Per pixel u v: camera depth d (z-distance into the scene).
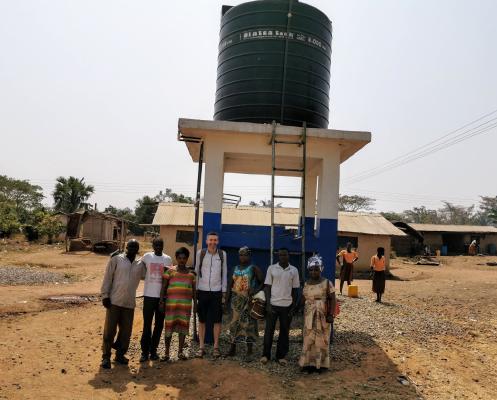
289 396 5.24
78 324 8.99
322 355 6.10
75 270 20.17
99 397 5.14
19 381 5.55
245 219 24.80
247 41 8.05
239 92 8.00
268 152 7.68
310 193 9.95
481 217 78.69
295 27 7.99
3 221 39.00
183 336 6.41
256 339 6.57
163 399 5.14
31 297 11.85
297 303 6.55
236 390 5.37
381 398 5.28
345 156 8.79
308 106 7.97
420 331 8.74
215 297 6.57
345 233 24.11
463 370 6.55
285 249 6.42
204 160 7.62
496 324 9.99
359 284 18.27
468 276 22.53
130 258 6.34
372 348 7.34
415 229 39.06
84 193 51.62
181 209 24.45
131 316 6.36
